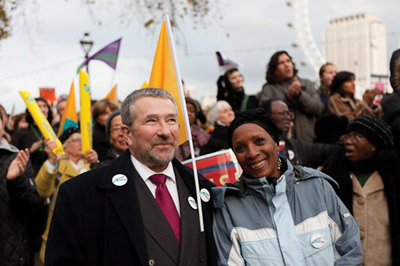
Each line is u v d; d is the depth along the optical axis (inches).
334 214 107.7
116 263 92.0
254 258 102.2
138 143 97.8
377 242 134.1
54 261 93.5
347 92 236.7
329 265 101.7
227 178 133.6
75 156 193.3
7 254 147.5
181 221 98.7
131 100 99.7
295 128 227.6
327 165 147.3
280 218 103.8
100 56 259.4
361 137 138.5
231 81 271.4
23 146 278.7
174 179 103.0
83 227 95.0
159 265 93.2
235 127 110.0
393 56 161.9
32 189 154.2
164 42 114.7
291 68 240.7
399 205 133.6
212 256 100.3
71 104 203.0
